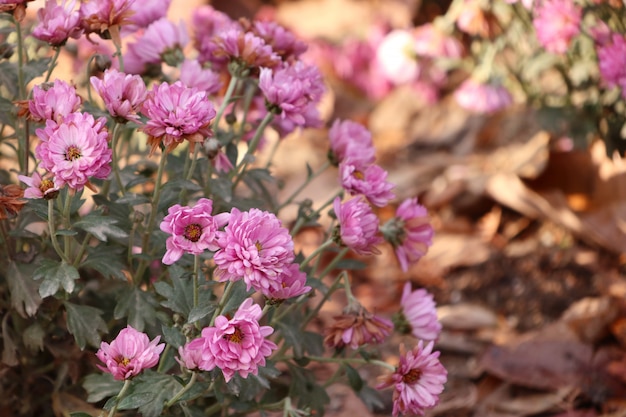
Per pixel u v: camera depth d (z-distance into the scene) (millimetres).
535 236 2115
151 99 1217
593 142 2016
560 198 2072
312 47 2906
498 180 2172
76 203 1298
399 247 1378
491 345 1723
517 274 1980
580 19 1789
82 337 1311
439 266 2051
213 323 1234
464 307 1879
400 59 2537
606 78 1724
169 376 1272
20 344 1404
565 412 1646
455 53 2205
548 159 2117
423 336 1391
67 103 1231
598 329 1750
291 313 1392
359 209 1291
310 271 1421
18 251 1397
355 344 1309
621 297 1856
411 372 1299
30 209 1331
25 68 1348
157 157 1530
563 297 1893
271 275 1168
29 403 1430
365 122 2793
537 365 1690
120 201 1299
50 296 1357
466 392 1696
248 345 1169
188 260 1302
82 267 1405
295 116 1321
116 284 1414
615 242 1983
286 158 2512
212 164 1347
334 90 2842
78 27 1315
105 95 1213
